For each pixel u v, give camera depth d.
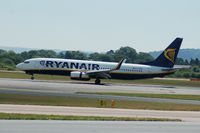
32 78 171.50
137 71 165.50
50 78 192.88
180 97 120.44
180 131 54.03
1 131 47.56
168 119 66.69
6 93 103.00
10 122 55.53
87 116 65.62
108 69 164.38
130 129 53.78
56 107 78.50
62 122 57.88
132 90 137.75
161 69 167.25
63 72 163.88
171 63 168.50
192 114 78.44
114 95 113.75
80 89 127.88
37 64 165.50
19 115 62.47
